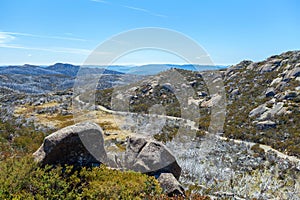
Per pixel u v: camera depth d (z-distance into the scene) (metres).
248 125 27.16
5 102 39.59
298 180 11.70
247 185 8.98
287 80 37.69
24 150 11.67
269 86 38.53
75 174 5.67
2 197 4.64
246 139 22.95
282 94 33.78
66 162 6.19
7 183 5.01
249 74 44.75
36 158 6.01
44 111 31.83
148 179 5.73
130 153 7.40
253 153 17.69
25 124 24.03
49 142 6.07
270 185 9.46
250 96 37.00
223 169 11.24
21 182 5.13
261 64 46.53
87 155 6.36
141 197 5.27
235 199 7.65
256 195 8.27
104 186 5.11
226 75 47.56
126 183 5.39
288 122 26.62
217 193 7.80
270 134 24.09
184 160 10.44
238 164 14.15
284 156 18.38
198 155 11.35
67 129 6.29
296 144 21.17
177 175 7.23
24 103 38.94
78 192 5.37
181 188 6.36
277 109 29.52
